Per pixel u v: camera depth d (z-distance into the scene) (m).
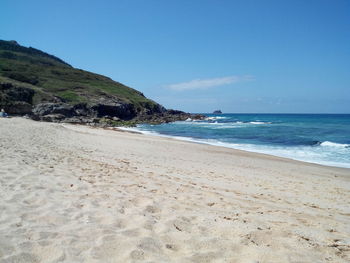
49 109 48.03
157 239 3.59
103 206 4.69
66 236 3.43
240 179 9.51
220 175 9.89
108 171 7.82
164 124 59.22
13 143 10.76
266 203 6.36
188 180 8.13
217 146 21.64
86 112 56.50
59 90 65.31
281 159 16.73
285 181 10.05
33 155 8.66
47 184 5.60
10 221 3.68
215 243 3.57
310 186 9.50
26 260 2.83
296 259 3.25
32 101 51.03
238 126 51.56
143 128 45.25
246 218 4.81
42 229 3.55
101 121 48.53
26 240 3.21
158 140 23.33
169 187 6.75
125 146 16.61
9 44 112.31
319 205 6.84
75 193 5.26
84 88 71.00
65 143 14.01
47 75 76.00
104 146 15.33
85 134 22.00
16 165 6.84
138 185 6.53
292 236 4.00
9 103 41.81
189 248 3.42
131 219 4.20
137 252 3.17
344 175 12.56
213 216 4.73
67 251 3.07
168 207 5.02
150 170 9.11
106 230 3.71
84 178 6.59
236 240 3.70
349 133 35.56
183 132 37.84
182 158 13.86
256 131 39.62
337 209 6.58
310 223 4.91
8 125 19.95
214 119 86.06
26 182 5.54
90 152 11.78
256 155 17.88
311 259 3.29
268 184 9.12
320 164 15.74
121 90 82.31
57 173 6.68
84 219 4.04
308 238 4.00
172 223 4.19
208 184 7.90
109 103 62.38
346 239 4.16
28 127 20.08
